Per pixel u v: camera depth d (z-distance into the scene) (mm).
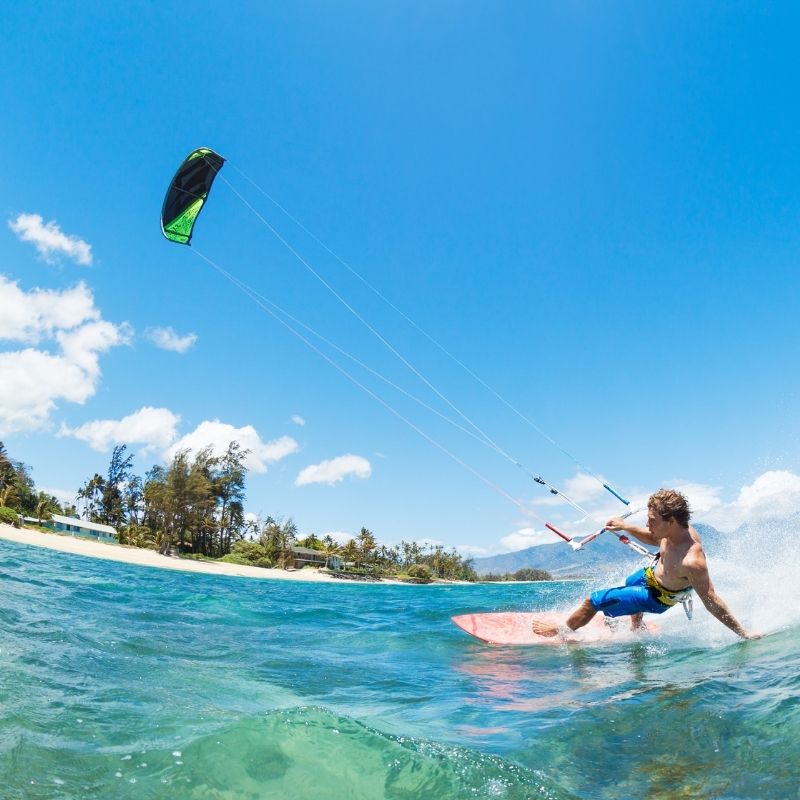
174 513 62219
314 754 2354
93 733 2598
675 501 5164
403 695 3863
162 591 12055
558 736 2795
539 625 6414
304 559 84562
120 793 2002
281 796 2021
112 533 69688
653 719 2906
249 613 9039
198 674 4105
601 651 5191
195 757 2305
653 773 2314
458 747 2527
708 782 2189
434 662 5094
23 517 54750
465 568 115812
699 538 5129
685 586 5203
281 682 4121
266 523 81438
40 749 2352
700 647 4789
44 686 3273
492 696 3785
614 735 2758
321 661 5020
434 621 8445
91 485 81625
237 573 49062
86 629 5344
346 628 7473
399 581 84062
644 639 5508
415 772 2250
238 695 3594
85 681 3492
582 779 2299
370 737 2557
